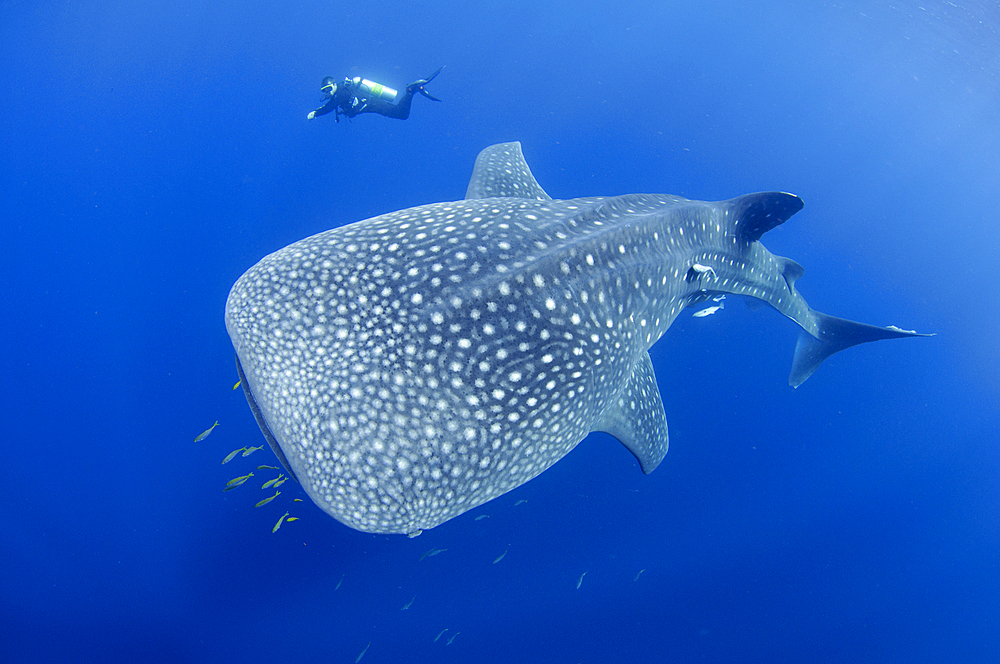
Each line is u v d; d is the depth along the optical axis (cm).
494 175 585
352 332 249
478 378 253
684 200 469
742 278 529
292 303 258
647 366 473
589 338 303
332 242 285
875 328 633
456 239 290
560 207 363
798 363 717
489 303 265
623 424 412
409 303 256
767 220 503
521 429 265
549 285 289
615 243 347
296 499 658
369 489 237
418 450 239
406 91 895
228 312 270
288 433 241
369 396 238
